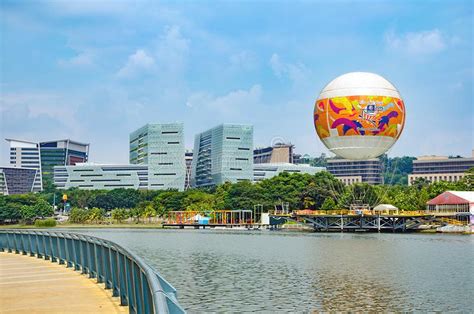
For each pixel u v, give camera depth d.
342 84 158.75
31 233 48.56
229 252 102.00
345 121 156.88
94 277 34.00
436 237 143.00
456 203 171.00
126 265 23.59
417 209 198.00
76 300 27.00
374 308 48.69
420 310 47.94
